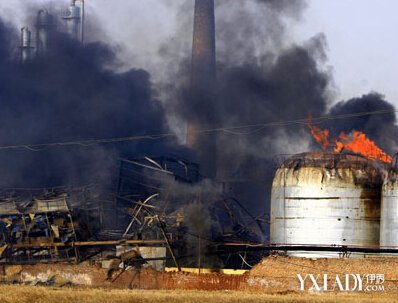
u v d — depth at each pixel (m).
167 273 65.25
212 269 69.19
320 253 67.50
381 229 66.06
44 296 50.25
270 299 50.19
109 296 50.78
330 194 68.12
